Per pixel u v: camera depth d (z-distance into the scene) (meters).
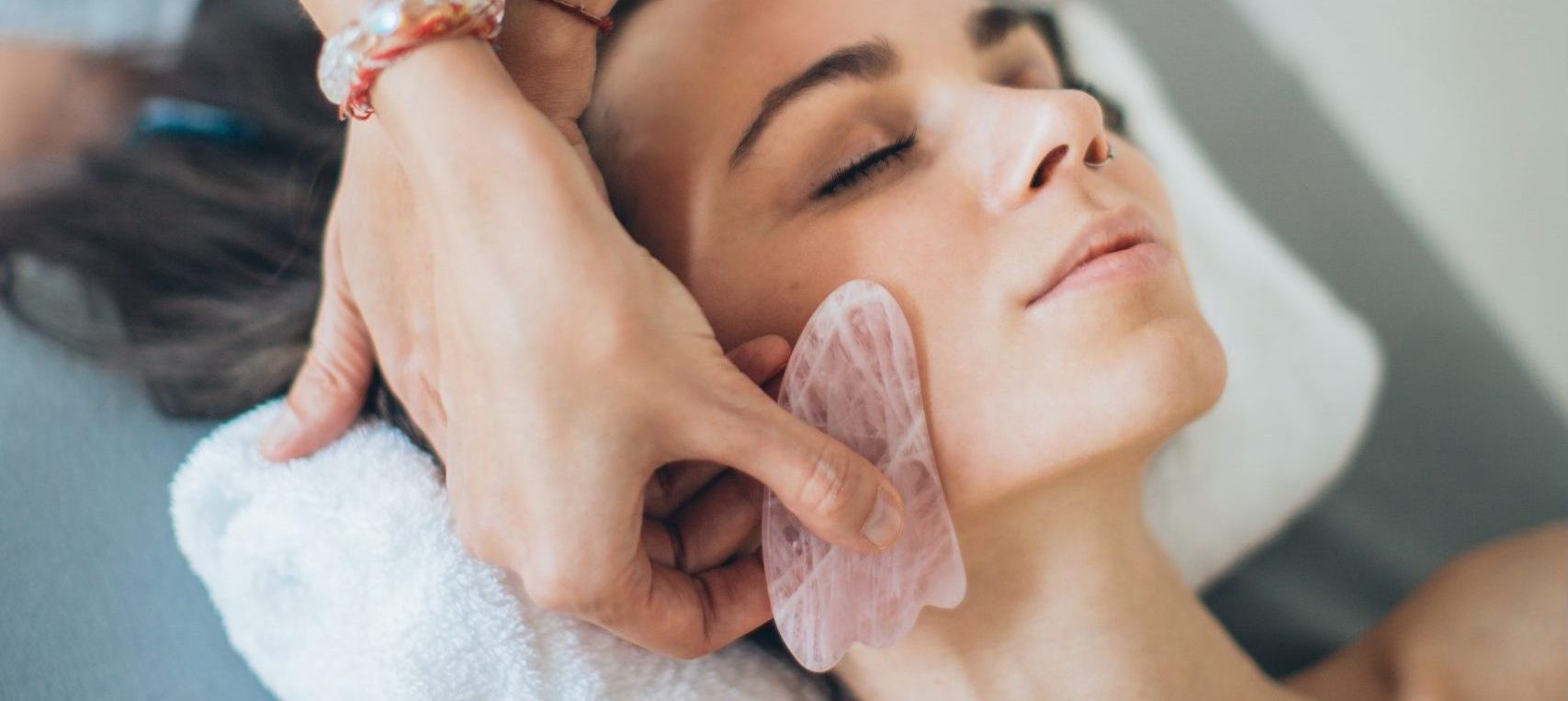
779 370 0.79
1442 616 1.18
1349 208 1.34
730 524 0.80
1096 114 0.78
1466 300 1.30
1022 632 0.88
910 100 0.81
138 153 1.22
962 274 0.76
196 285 1.15
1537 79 1.28
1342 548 1.28
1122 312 0.76
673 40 0.83
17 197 1.19
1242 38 1.38
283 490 0.92
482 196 0.64
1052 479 0.78
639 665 0.89
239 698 0.98
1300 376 1.26
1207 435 1.25
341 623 0.88
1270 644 1.26
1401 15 1.33
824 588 0.77
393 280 0.82
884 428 0.77
